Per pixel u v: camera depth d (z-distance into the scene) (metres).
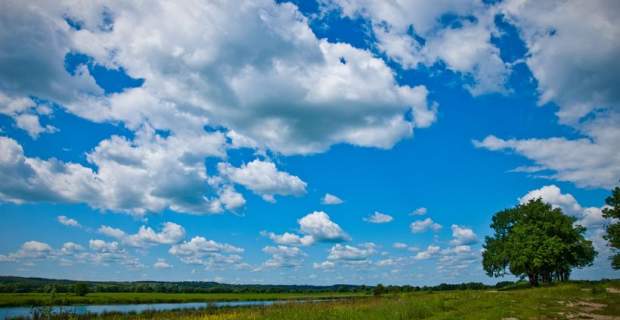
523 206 66.69
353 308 29.56
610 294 37.12
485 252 74.06
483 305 30.08
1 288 110.81
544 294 38.34
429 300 32.19
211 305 49.72
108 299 83.94
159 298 95.56
